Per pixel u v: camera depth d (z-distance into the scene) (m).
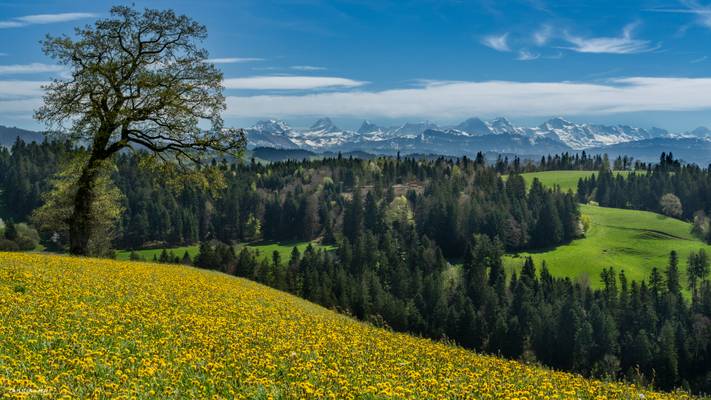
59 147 37.22
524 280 170.12
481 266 177.50
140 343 12.79
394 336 20.34
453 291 168.88
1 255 27.84
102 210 42.44
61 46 35.31
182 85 37.62
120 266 29.59
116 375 10.09
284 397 9.88
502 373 14.28
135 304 17.62
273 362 12.30
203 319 16.39
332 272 165.75
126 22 36.31
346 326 20.41
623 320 146.88
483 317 146.25
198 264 169.50
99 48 36.47
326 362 12.98
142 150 39.28
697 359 124.19
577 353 126.00
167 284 23.94
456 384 12.15
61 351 11.20
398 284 166.25
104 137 37.03
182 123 37.88
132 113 36.50
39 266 24.20
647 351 122.88
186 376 10.70
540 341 132.62
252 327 16.66
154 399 9.25
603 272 176.25
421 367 13.90
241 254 164.25
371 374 12.16
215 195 40.75
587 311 148.75
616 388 13.63
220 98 38.78
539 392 11.92
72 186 39.03
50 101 35.72
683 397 14.26
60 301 16.23
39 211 40.78
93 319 14.50
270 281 158.50
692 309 157.38
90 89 35.75
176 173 39.88
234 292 25.44
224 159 40.31
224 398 9.72
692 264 187.12
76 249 38.50
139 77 36.53
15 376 9.48
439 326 143.12
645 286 159.12
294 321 19.11
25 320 13.48
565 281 167.25
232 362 11.97
